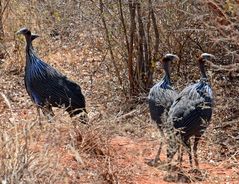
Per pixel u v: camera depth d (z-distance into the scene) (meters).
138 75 16.59
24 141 10.61
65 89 13.70
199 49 17.00
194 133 12.52
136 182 11.76
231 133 14.50
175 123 12.41
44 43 19.95
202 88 12.83
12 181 9.52
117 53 17.47
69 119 12.70
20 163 9.77
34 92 14.01
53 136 10.78
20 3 20.17
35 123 10.91
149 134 13.62
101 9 16.44
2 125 11.07
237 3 12.19
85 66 18.89
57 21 20.42
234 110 15.30
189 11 15.95
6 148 9.90
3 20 19.69
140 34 16.47
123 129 13.62
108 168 11.44
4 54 19.02
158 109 13.23
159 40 17.33
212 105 13.02
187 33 16.70
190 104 12.52
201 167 13.05
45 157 10.06
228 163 13.15
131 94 16.48
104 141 12.09
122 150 12.80
